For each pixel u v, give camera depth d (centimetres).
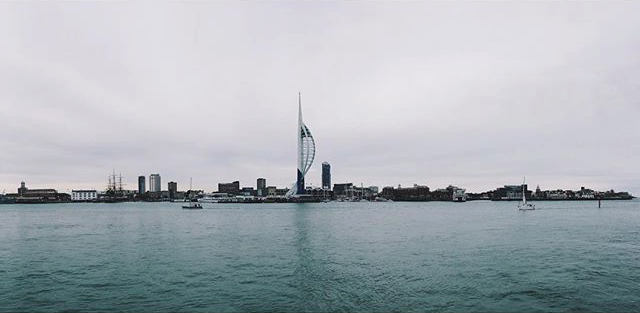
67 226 12350
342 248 6681
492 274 4462
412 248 6612
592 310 3234
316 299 3547
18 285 4119
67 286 4066
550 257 5584
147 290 3881
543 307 3297
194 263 5269
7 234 9712
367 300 3506
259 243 7469
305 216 18325
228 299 3562
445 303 3409
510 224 12144
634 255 5756
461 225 11838
